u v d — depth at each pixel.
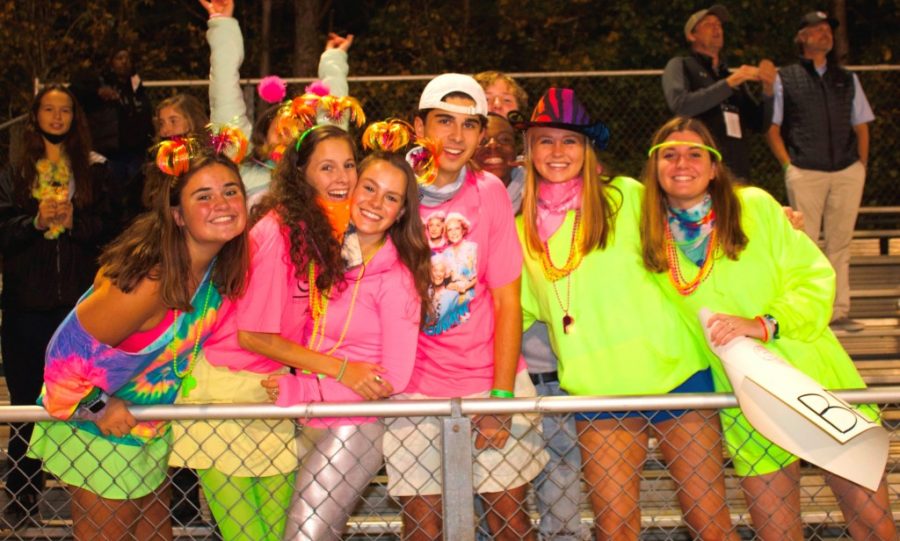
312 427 3.18
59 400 2.91
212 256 2.98
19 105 13.16
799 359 3.40
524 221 3.55
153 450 3.19
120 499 3.19
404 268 3.25
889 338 6.37
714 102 6.05
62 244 4.55
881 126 10.09
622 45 13.58
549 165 3.48
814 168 6.47
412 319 3.24
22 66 13.19
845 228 6.55
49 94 4.51
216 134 3.01
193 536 4.01
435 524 3.38
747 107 6.40
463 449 2.82
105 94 6.17
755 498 3.38
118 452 3.12
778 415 2.92
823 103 6.45
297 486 3.20
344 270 3.20
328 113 3.37
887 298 6.92
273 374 3.24
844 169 6.48
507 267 3.44
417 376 3.44
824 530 3.95
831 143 6.47
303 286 3.16
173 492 4.45
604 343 3.43
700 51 6.27
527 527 3.68
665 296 3.52
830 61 6.60
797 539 3.37
